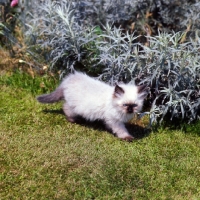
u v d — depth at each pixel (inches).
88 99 25.1
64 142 24.2
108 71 27.8
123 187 21.0
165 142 25.1
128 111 23.9
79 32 29.2
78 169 21.9
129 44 27.2
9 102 28.2
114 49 27.7
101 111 25.0
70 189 20.6
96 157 23.0
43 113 27.3
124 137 25.0
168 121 27.1
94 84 25.6
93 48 29.0
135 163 22.8
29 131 25.1
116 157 23.1
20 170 21.5
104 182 21.1
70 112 26.1
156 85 26.1
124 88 24.5
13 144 23.5
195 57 25.7
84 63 29.6
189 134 26.2
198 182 21.9
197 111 27.0
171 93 25.5
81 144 24.1
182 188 21.3
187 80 25.9
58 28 29.3
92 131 25.7
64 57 29.6
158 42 26.0
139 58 26.5
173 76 26.3
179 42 29.0
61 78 29.6
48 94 26.7
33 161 22.2
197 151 24.5
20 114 26.9
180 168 22.7
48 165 21.9
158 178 21.9
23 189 20.4
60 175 21.3
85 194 20.4
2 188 20.3
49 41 29.7
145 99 27.6
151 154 23.8
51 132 25.2
